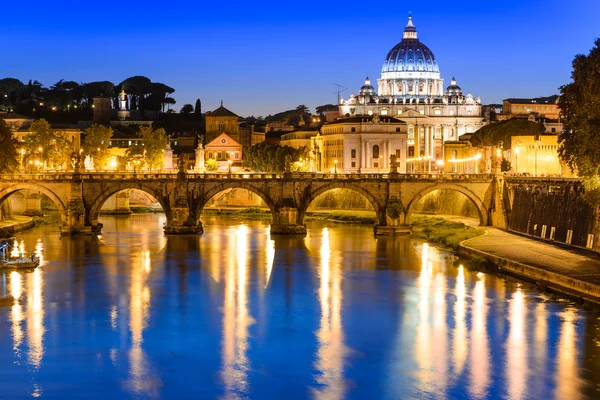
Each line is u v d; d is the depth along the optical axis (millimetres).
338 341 97125
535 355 91375
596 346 94188
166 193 191500
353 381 84750
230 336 99125
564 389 82250
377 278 132625
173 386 83750
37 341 97000
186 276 134625
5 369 87938
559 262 131750
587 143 126312
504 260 135500
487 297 117188
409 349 93938
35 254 156500
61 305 113812
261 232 198250
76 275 134875
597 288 110688
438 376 85750
